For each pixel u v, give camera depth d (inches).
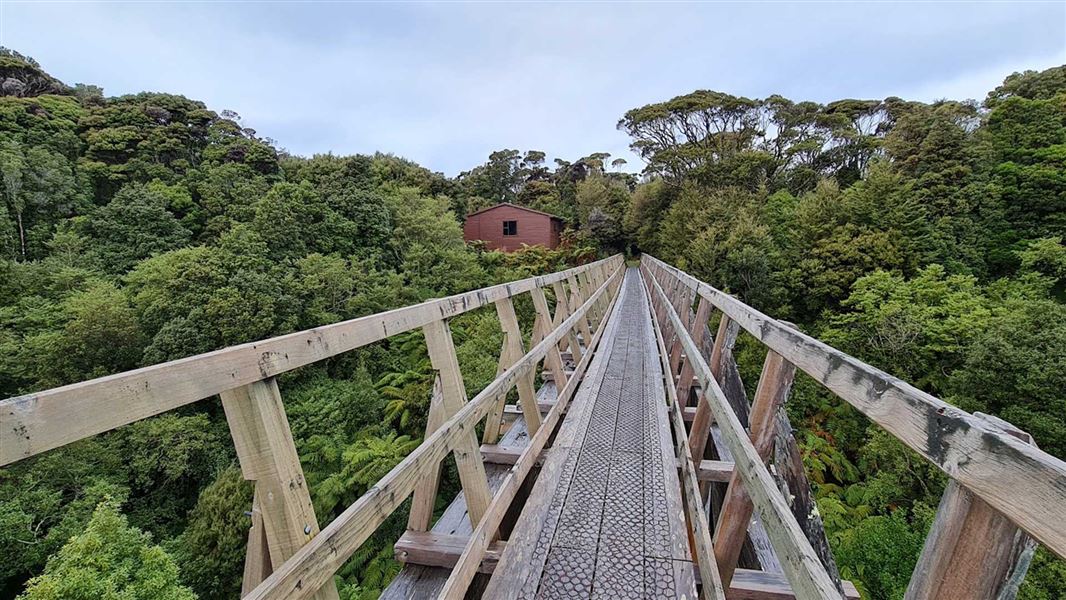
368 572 318.7
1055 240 599.8
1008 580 20.3
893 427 27.5
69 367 482.9
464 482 65.9
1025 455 17.7
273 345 34.2
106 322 493.7
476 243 1137.4
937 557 23.0
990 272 679.1
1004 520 20.2
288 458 34.5
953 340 454.9
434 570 66.8
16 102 964.6
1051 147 729.6
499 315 96.0
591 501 79.7
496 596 58.1
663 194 1171.9
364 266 787.4
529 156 2203.5
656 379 151.5
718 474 92.0
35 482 331.0
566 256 1170.6
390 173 1328.7
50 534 305.9
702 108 1258.6
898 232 640.4
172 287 518.9
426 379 514.6
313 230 757.9
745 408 79.7
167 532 363.3
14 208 731.4
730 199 904.9
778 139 1227.9
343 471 393.4
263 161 1010.7
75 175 854.5
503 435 121.1
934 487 349.1
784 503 37.4
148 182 880.3
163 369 25.5
